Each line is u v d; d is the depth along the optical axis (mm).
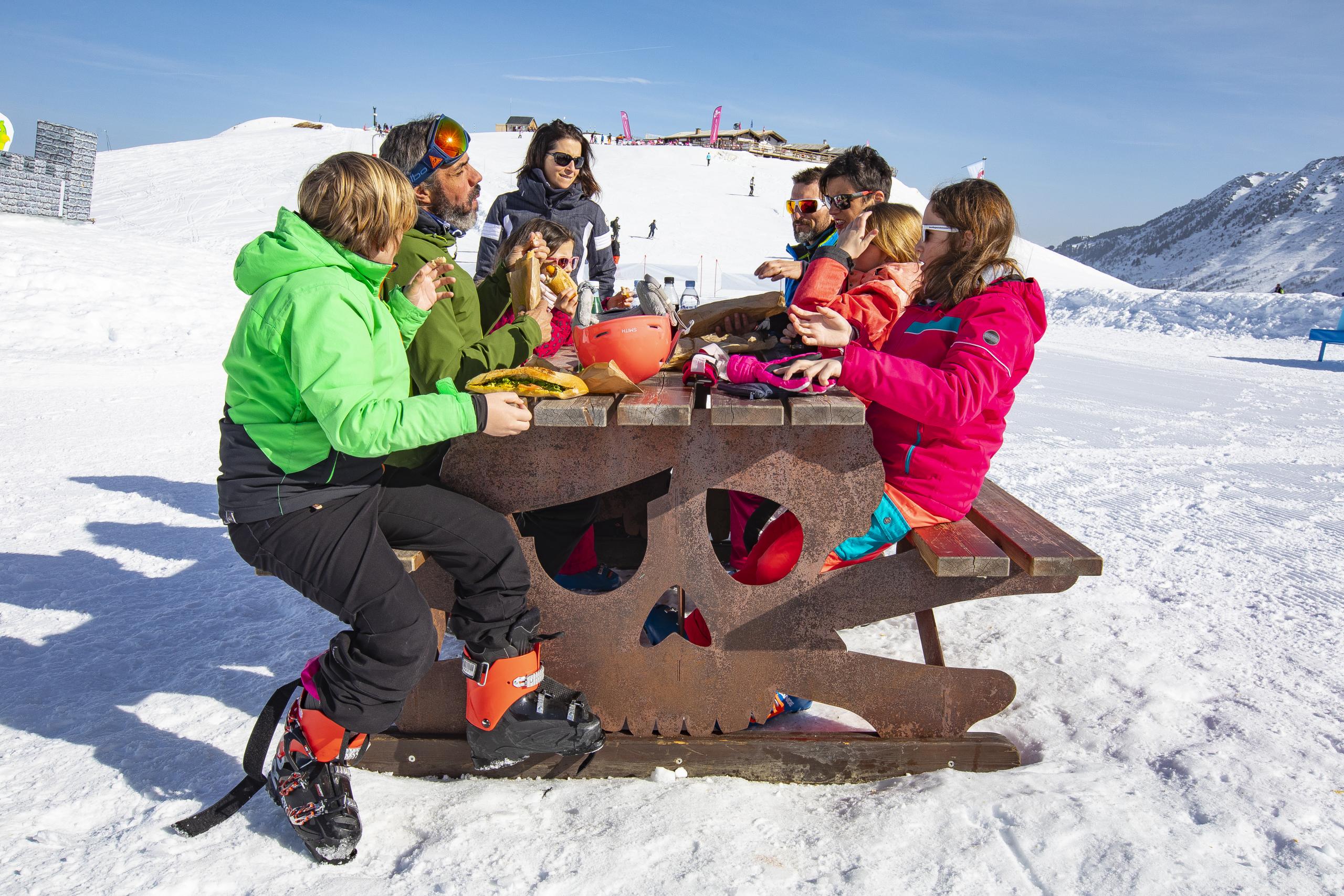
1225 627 3277
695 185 61906
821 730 2520
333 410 1648
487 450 2166
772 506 2924
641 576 2238
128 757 2273
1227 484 5656
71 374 8188
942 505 2303
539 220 3053
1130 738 2434
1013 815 2016
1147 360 14047
